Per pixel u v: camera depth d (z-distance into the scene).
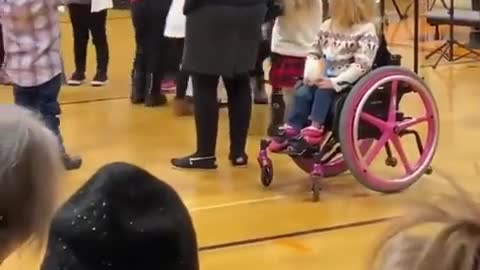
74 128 6.39
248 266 4.04
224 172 5.38
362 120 4.85
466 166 5.36
